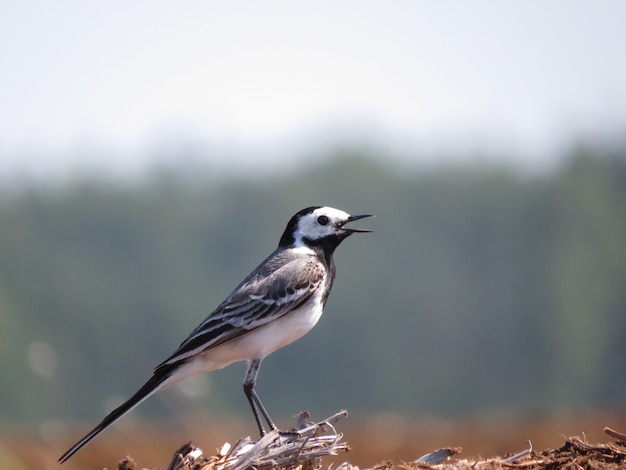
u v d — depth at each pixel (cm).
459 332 5922
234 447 1046
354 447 1881
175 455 1032
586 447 1042
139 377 4681
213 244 6550
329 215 1306
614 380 5725
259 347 1220
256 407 1212
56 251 5953
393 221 6625
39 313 5200
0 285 5112
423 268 6231
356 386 5425
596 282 6003
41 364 1989
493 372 5781
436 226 6625
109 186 6556
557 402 5578
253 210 6769
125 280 5872
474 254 6450
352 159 7088
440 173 6881
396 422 2472
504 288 6181
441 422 2433
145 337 5478
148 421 3519
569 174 6688
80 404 4134
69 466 1714
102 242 6300
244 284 1241
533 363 5794
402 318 5853
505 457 1077
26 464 1700
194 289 6109
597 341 5797
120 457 1811
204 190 6862
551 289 6038
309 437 1047
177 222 6481
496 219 6550
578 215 6400
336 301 5656
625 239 6366
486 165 6850
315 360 5356
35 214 6275
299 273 1248
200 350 1195
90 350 4706
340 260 5894
